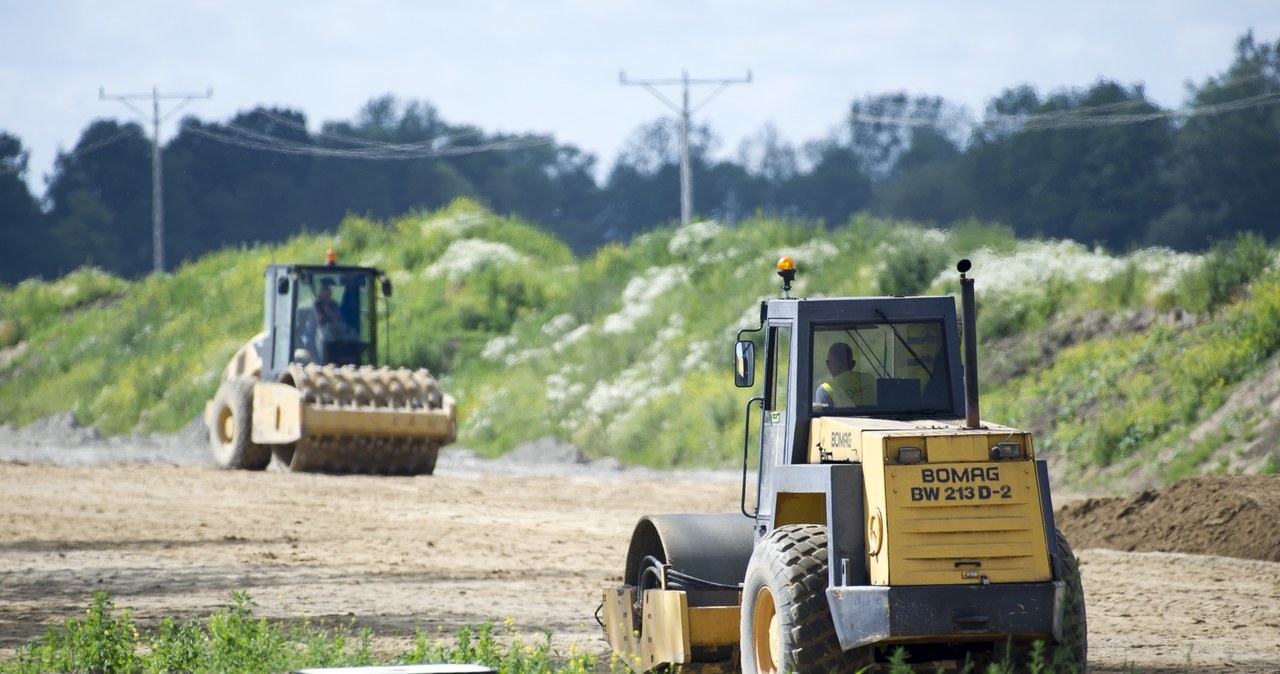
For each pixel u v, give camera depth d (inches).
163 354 7490.2
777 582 1258.6
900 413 1373.0
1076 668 1248.8
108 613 1994.3
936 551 1213.7
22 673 1491.1
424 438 4153.5
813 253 5866.1
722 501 3511.3
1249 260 4165.8
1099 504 2829.7
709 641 1421.0
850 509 1246.9
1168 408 3668.8
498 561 2591.0
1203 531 2516.0
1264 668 1582.2
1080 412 3964.1
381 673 938.1
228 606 2073.1
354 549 2731.3
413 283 7362.2
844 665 1244.5
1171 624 1916.8
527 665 1433.3
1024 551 1226.0
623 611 1556.3
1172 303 4247.0
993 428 1264.8
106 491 3678.6
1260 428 3297.2
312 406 3996.1
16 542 2785.4
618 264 6870.1
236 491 3671.3
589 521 3164.4
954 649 1307.8
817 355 1385.3
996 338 4630.9
